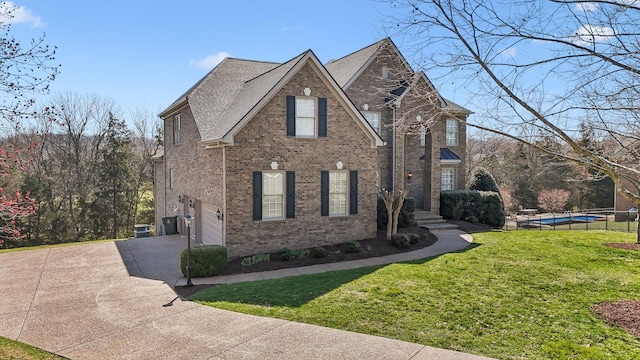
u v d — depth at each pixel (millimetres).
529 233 17797
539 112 6750
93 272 12742
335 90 15445
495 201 21125
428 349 6344
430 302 8430
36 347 6938
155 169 28141
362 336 6922
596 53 5586
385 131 20938
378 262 13242
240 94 17594
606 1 5195
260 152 14289
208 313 8477
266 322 7754
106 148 34281
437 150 21016
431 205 20984
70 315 8625
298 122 15164
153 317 8375
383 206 17953
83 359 6434
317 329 7301
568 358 5887
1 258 14883
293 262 13508
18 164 9492
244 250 14102
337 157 15695
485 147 24312
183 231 20641
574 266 11234
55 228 30406
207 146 15195
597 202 35188
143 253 15812
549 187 36750
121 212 34250
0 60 7316
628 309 7711
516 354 6082
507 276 10281
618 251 13141
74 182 33438
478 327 7141
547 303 8250
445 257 12844
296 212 14984
